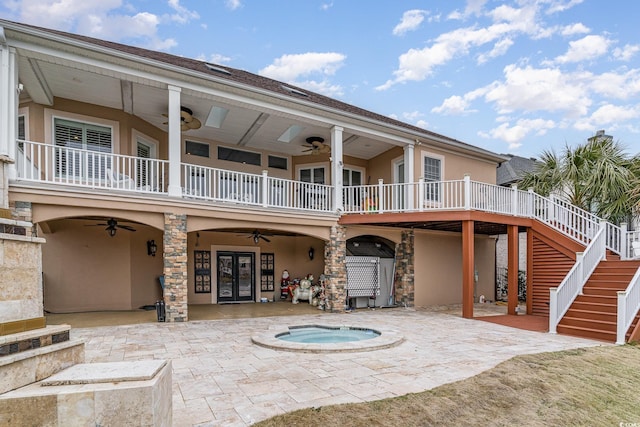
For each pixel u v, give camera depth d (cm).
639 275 778
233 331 809
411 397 432
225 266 1357
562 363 577
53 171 823
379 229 1243
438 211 1057
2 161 245
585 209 1304
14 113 744
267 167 1467
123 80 905
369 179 1586
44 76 887
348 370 530
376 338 709
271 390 452
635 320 755
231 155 1391
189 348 654
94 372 246
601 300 838
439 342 718
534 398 454
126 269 1120
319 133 1311
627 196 1184
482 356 613
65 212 802
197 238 1305
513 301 1112
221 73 1130
